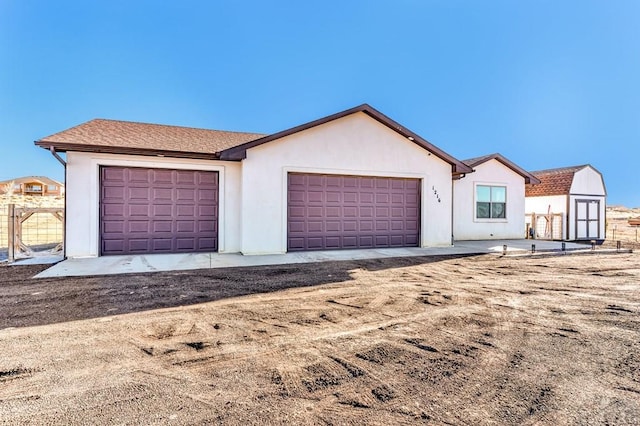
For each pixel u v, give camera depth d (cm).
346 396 239
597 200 1684
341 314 432
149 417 212
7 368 279
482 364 291
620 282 629
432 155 1150
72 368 280
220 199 991
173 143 995
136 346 327
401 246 1126
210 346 329
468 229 1441
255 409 222
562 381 262
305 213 1016
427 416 215
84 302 477
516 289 571
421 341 344
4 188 4097
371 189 1093
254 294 528
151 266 755
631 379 265
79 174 870
